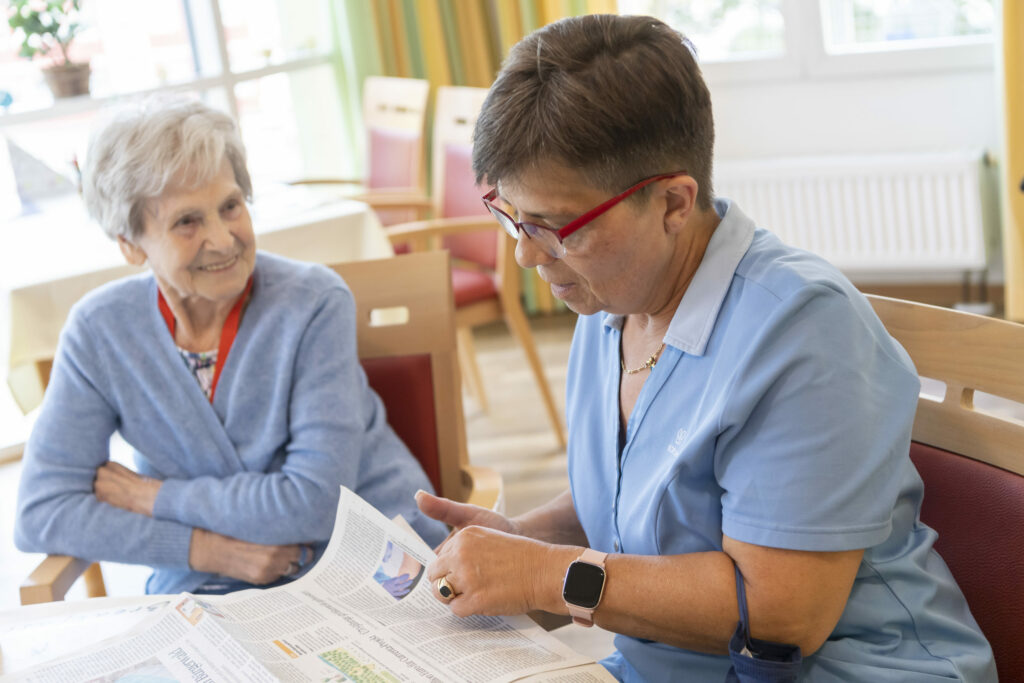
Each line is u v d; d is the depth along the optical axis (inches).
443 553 41.4
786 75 163.5
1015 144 139.6
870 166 154.7
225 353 61.1
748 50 168.4
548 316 177.9
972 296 159.3
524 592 39.4
